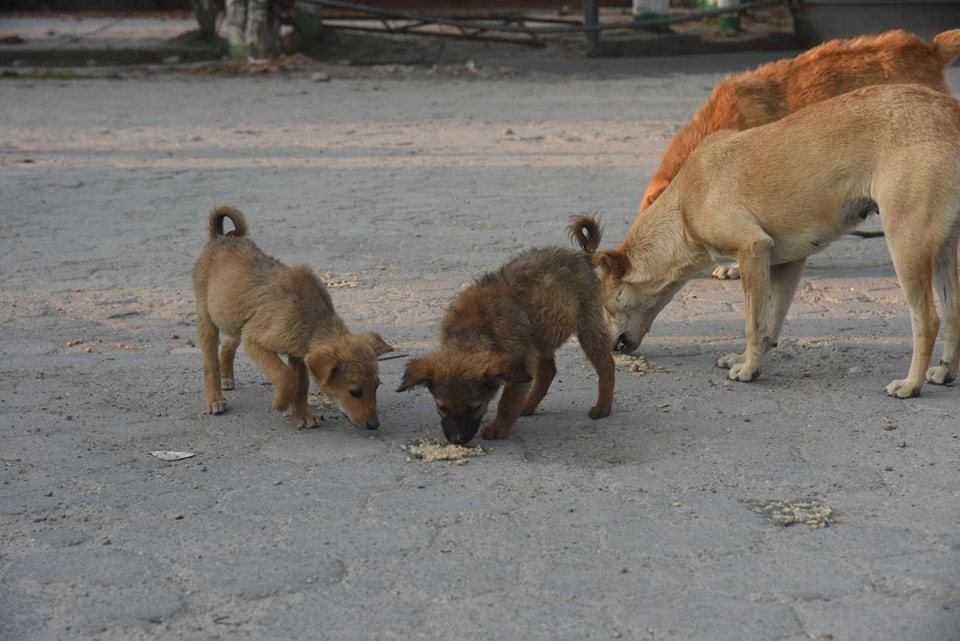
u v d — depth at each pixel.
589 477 5.93
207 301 6.96
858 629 4.40
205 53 27.48
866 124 6.91
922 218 6.71
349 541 5.23
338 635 4.44
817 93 9.12
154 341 8.66
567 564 4.96
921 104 6.84
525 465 6.12
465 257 10.91
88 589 4.84
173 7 39.00
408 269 10.55
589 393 7.42
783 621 4.46
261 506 5.64
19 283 10.27
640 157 16.03
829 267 10.60
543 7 35.97
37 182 14.78
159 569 5.00
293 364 6.82
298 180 14.84
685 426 6.69
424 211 12.96
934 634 4.36
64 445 6.50
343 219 12.64
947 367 7.21
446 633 4.44
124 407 7.18
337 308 9.38
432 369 6.11
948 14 27.91
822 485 5.75
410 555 5.08
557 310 6.52
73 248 11.52
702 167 7.51
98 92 23.55
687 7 34.38
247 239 7.29
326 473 6.05
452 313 6.45
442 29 30.78
